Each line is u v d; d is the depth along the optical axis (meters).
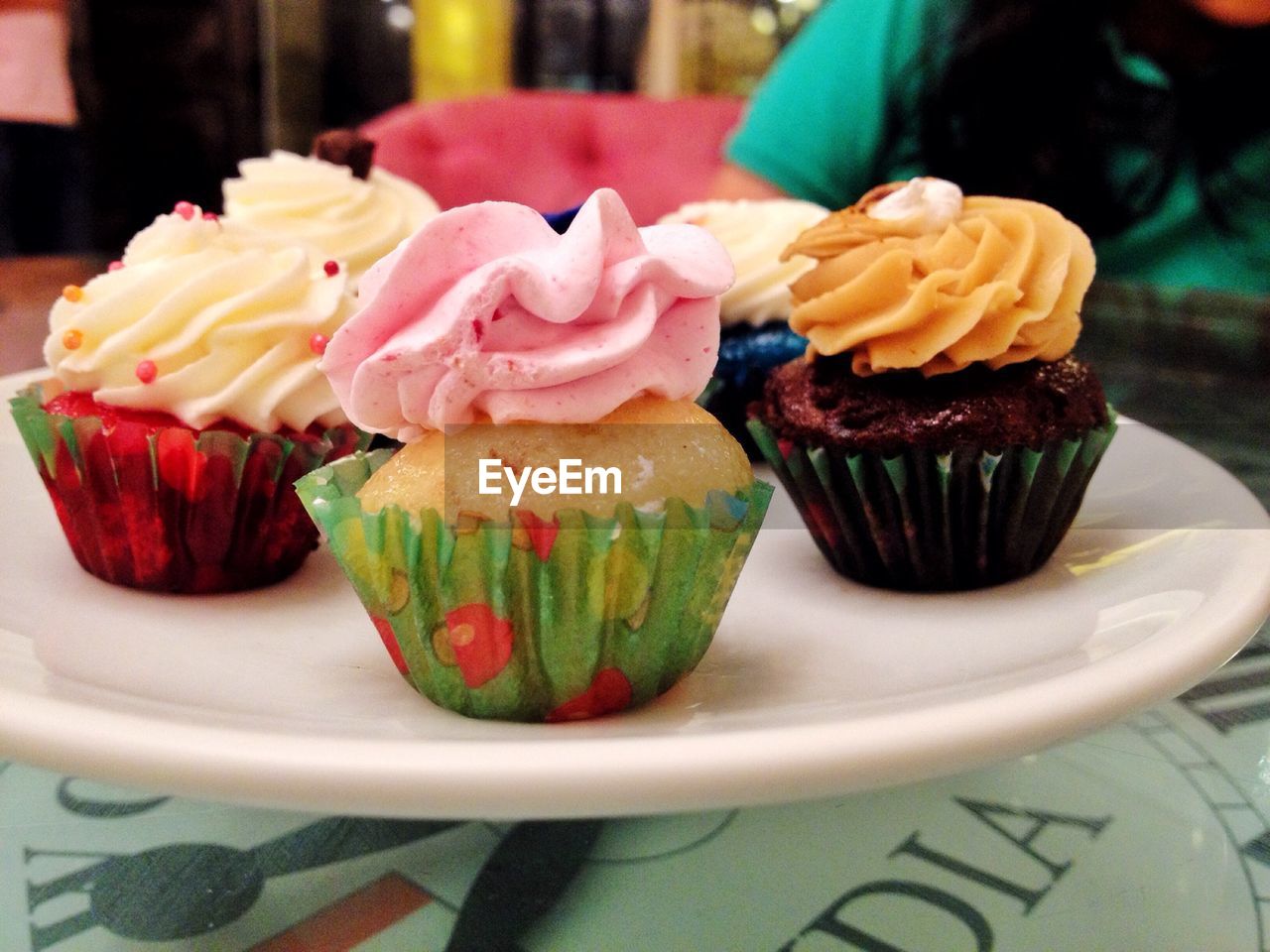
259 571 0.19
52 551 0.19
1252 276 0.35
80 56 0.55
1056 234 0.19
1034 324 0.19
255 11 0.60
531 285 0.14
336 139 0.27
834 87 0.42
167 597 0.18
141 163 0.60
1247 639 0.14
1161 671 0.12
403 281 0.14
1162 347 0.30
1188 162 0.36
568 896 0.12
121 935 0.12
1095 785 0.14
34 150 0.52
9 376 0.24
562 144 0.50
